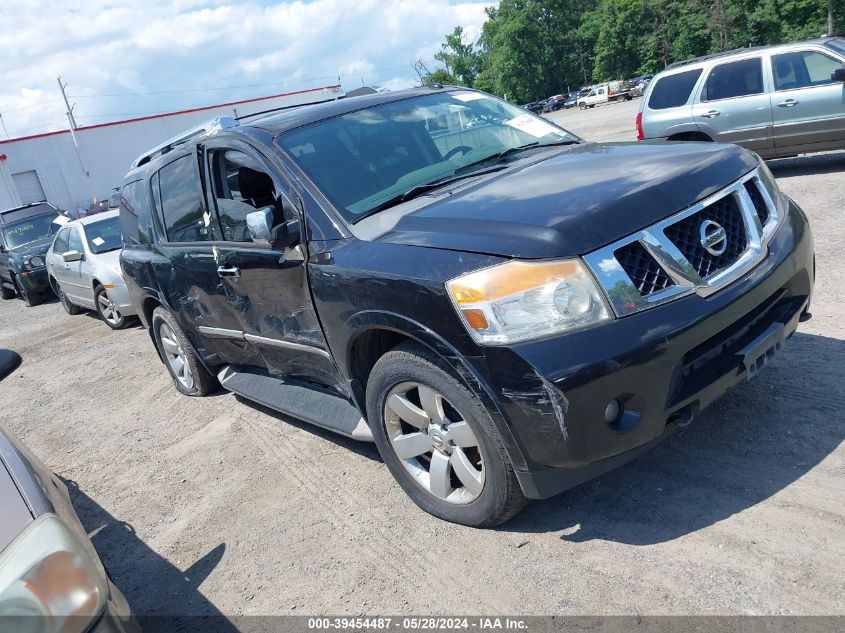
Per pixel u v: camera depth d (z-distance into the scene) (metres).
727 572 2.53
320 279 3.27
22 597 1.73
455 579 2.84
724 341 2.76
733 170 3.05
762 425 3.37
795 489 2.88
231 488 4.11
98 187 39.66
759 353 2.85
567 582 2.67
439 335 2.73
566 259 2.53
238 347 4.58
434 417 3.03
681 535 2.77
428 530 3.21
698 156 3.12
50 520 1.94
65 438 5.71
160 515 4.00
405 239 2.98
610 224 2.62
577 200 2.78
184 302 4.88
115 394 6.66
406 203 3.37
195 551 3.54
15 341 10.66
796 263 3.05
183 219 4.67
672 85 10.16
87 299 10.20
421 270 2.78
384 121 4.00
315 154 3.67
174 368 5.91
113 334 9.54
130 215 5.65
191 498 4.11
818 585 2.38
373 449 4.17
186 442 4.97
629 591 2.54
